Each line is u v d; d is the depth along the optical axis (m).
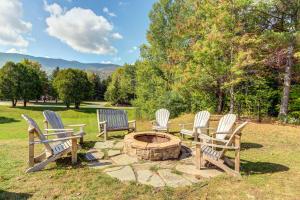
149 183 3.87
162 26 17.12
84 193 3.49
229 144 4.42
